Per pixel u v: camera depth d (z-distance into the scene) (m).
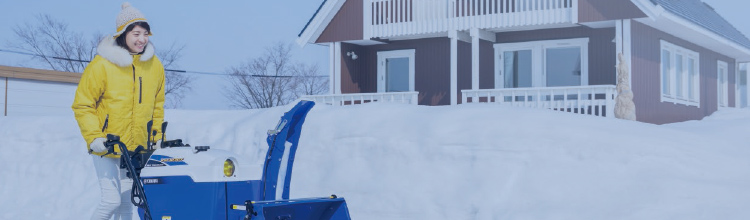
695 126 12.27
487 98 18.19
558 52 18.25
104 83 5.27
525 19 17.16
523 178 7.73
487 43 19.09
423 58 19.94
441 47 19.66
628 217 6.75
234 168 4.83
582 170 7.71
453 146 8.29
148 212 4.88
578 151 7.98
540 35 18.36
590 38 17.75
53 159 10.18
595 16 16.27
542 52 18.41
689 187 7.20
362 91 20.86
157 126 5.68
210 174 4.73
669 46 18.67
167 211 4.91
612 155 7.88
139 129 5.46
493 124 8.55
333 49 20.05
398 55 20.33
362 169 8.47
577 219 6.88
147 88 5.47
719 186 7.23
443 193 7.83
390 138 8.62
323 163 8.75
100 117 5.36
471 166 8.04
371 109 9.38
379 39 19.72
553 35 18.19
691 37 19.33
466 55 19.48
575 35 17.94
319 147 8.94
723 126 11.87
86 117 5.21
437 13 18.69
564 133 8.32
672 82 18.92
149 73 5.49
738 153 8.62
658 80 17.84
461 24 17.94
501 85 18.94
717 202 6.90
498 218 7.20
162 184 4.93
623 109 14.20
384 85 20.56
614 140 8.17
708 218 6.58
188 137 10.18
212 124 10.31
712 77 22.81
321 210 4.99
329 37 20.00
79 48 45.66
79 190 9.46
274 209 4.68
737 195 7.04
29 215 8.98
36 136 10.72
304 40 19.88
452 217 7.50
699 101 21.27
